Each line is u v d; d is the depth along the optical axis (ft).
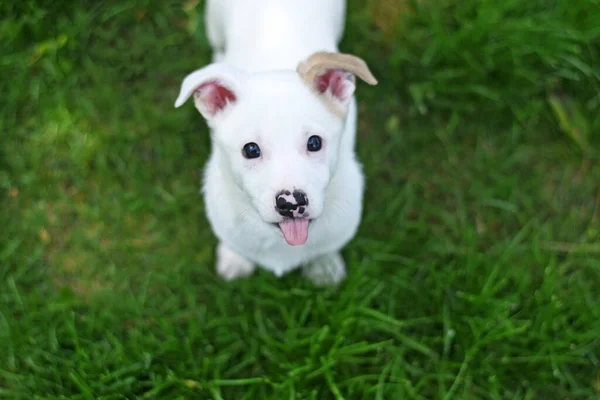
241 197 2.31
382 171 2.99
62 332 2.71
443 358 2.69
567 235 2.92
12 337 2.68
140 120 2.99
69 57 3.02
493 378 2.65
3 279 2.80
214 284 2.83
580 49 2.96
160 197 2.93
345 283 2.77
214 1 2.68
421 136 3.02
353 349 2.61
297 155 2.12
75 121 2.97
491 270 2.78
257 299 2.75
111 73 3.04
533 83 3.00
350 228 2.48
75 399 2.57
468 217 2.96
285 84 2.15
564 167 3.01
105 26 3.08
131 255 2.87
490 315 2.68
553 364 2.66
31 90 2.96
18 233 2.87
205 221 2.91
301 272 2.82
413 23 3.08
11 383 2.66
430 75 3.01
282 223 2.17
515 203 2.96
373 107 3.04
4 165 2.93
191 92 2.13
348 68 2.16
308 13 2.50
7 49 2.96
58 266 2.86
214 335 2.74
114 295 2.81
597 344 2.72
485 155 3.01
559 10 2.96
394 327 2.70
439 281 2.75
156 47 3.07
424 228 2.89
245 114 2.15
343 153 2.34
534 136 3.04
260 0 2.50
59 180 2.93
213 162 2.44
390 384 2.64
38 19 2.97
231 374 2.69
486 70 2.97
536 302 2.75
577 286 2.81
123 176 2.94
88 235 2.89
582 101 3.03
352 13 3.09
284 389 2.57
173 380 2.59
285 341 2.68
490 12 2.94
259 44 2.45
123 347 2.66
